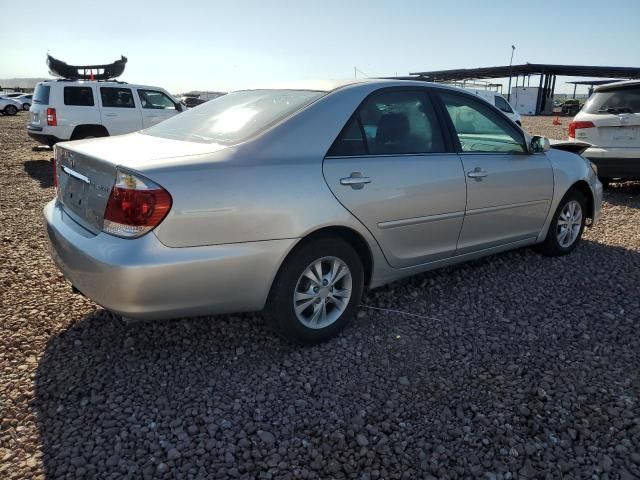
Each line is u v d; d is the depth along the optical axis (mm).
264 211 2924
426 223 3748
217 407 2740
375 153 3484
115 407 2717
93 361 3127
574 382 2992
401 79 3869
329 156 3244
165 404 2750
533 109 52688
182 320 3623
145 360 3152
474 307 3943
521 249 5336
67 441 2463
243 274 2910
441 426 2623
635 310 3922
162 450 2426
